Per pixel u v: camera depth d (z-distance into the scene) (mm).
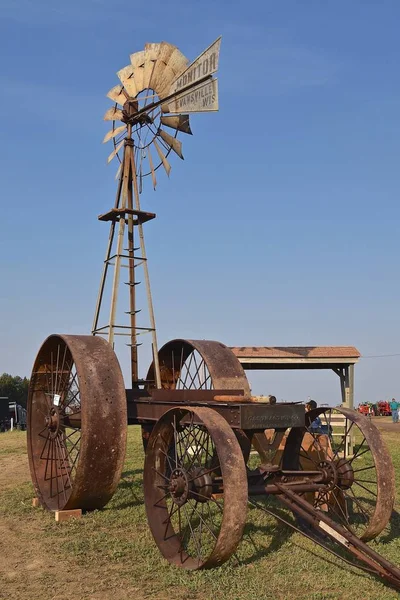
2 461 14852
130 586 5988
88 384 8438
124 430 8562
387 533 7871
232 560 6703
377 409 44312
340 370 16594
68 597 5707
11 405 39906
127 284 11656
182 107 10648
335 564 6598
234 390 8859
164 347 11547
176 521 8352
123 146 11984
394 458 14172
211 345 10477
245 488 6246
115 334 10984
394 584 5711
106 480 8539
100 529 8125
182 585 5992
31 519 8797
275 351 16266
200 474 6816
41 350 10047
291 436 8648
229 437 6469
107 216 11688
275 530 8016
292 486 7336
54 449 10031
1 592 5855
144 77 11625
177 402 8070
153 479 7441
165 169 11203
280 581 6047
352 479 7660
